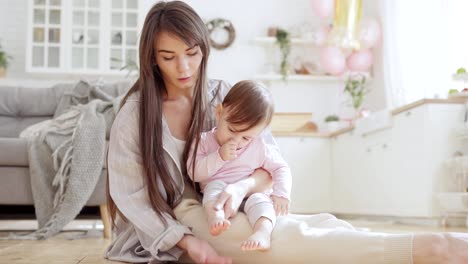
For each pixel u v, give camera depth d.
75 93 3.61
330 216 1.38
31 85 5.47
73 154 2.76
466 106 3.29
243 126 1.30
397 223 3.70
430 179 3.30
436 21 4.18
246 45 5.82
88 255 1.79
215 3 5.82
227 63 5.77
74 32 5.36
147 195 1.37
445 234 1.09
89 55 5.39
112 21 5.45
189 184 1.45
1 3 5.61
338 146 4.65
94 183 2.75
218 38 5.75
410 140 3.52
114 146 1.39
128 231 1.47
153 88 1.38
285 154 4.73
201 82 1.41
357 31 5.00
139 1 5.45
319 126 5.76
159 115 1.38
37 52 5.30
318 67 5.75
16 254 1.84
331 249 1.14
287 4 5.89
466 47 3.91
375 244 1.11
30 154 2.78
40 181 2.78
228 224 1.23
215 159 1.36
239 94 1.30
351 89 5.64
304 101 5.78
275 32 5.72
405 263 1.08
